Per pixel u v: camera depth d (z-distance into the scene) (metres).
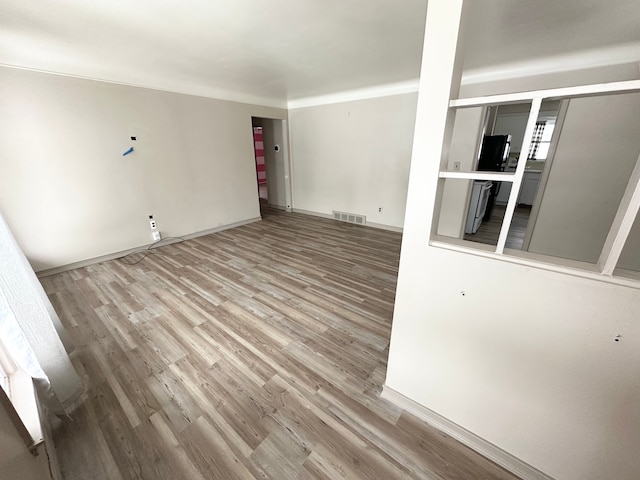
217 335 2.05
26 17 2.01
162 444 1.28
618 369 0.86
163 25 2.13
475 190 4.43
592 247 2.81
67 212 3.05
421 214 1.14
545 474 1.11
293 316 2.29
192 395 1.54
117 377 1.66
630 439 0.90
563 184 2.85
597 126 2.59
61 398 1.41
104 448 1.26
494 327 1.08
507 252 1.02
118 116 3.27
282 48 2.62
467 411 1.26
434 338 1.27
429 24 0.94
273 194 6.66
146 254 3.67
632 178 0.80
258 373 1.69
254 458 1.22
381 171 4.66
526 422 1.10
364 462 1.20
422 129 1.05
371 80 3.85
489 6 1.82
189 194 4.20
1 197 2.62
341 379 1.65
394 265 3.33
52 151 2.86
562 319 0.92
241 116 4.70
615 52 2.42
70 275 3.03
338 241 4.24
